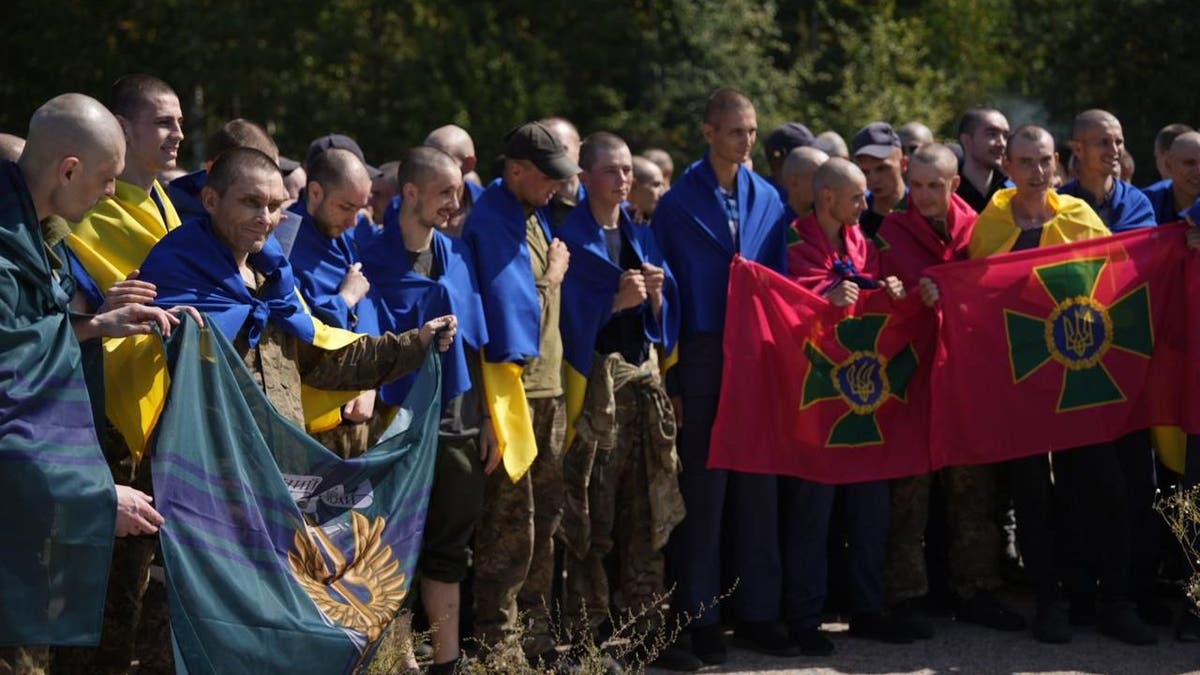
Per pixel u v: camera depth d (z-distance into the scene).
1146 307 7.69
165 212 5.72
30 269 4.51
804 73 28.92
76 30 28.23
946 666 7.09
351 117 27.94
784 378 7.29
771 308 7.26
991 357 7.56
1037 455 7.56
